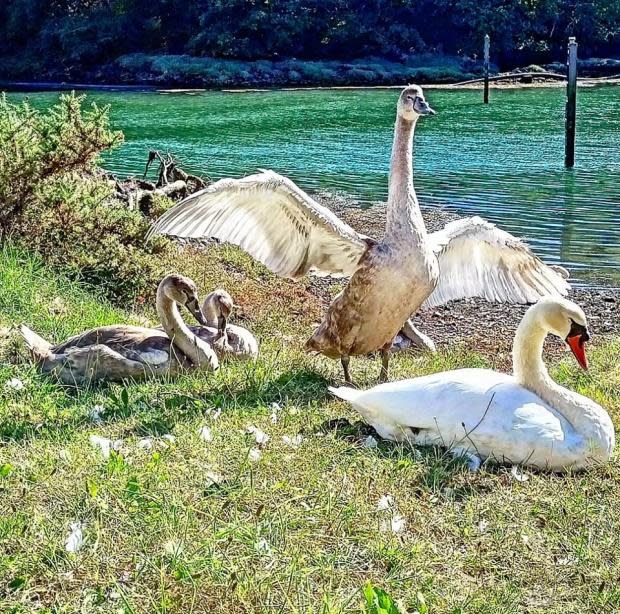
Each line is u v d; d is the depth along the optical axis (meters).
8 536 3.86
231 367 5.38
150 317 6.65
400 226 5.25
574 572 3.87
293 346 6.40
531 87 32.56
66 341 5.39
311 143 18.53
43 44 39.44
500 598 3.74
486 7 39.03
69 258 6.88
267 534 3.93
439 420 4.45
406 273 5.25
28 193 6.91
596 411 4.46
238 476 4.21
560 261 9.62
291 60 37.81
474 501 4.20
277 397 5.04
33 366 5.12
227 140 19.00
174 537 3.87
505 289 5.82
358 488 4.21
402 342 6.80
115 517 3.96
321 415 4.83
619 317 7.91
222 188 5.06
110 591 3.70
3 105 7.26
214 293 5.89
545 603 3.77
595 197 12.96
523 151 17.20
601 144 17.94
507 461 4.40
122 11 39.25
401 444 4.54
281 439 4.54
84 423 4.65
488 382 4.54
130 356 5.25
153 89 34.00
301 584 3.72
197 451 4.38
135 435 4.54
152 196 9.24
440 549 3.96
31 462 4.25
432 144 18.23
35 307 5.96
